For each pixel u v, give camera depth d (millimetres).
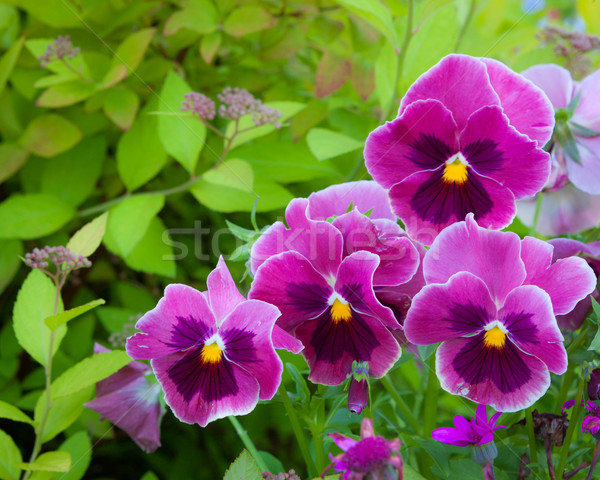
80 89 586
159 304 420
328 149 527
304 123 614
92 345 632
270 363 413
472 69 420
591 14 688
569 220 517
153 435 498
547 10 922
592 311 453
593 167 484
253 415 664
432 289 412
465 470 439
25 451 675
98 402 494
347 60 604
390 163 427
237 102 567
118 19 601
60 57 575
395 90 561
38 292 494
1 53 632
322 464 470
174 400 425
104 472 692
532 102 425
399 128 421
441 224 428
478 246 417
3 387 625
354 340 426
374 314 417
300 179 603
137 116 615
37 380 623
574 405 437
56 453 482
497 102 420
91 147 629
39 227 590
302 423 514
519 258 414
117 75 569
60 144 598
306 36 625
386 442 393
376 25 547
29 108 646
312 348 429
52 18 599
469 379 420
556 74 485
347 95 656
